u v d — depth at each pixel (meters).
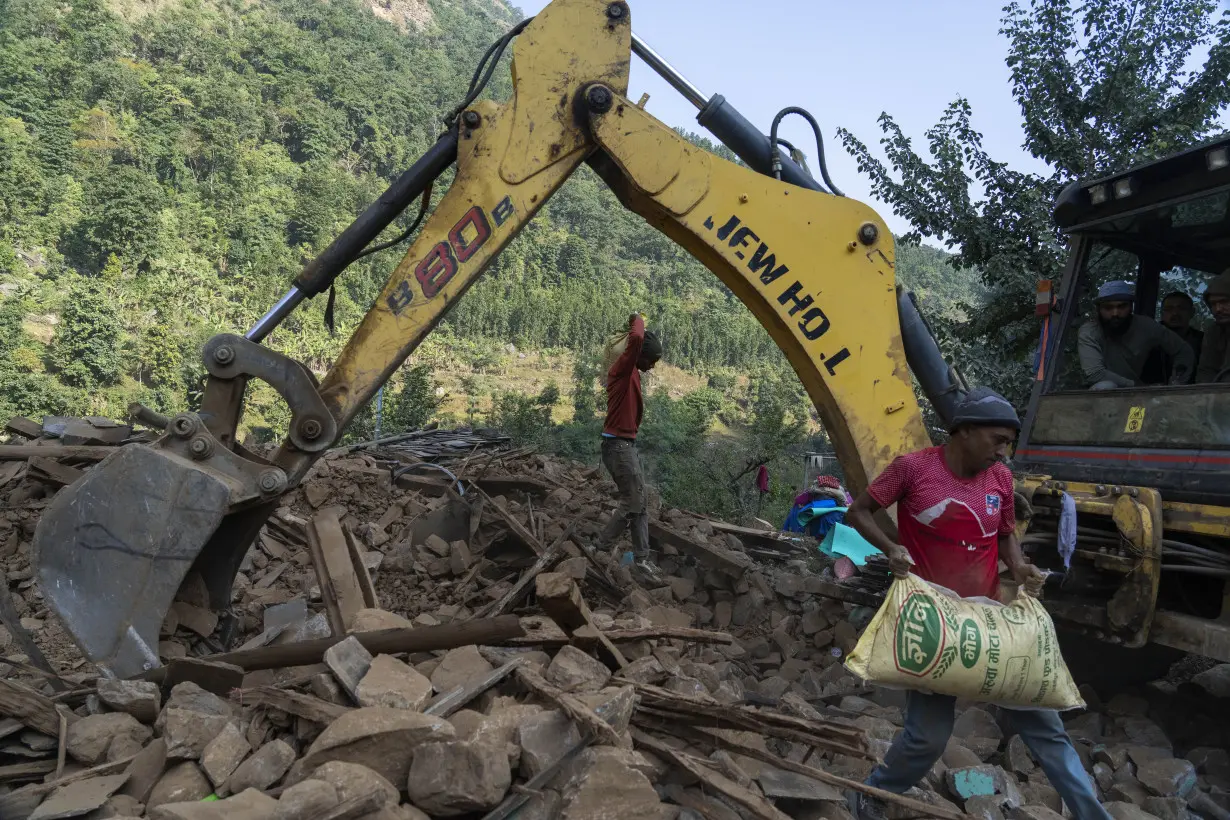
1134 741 4.36
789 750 3.49
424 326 4.19
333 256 4.30
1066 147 12.20
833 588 5.71
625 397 6.10
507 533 6.35
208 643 4.02
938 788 3.62
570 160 4.30
